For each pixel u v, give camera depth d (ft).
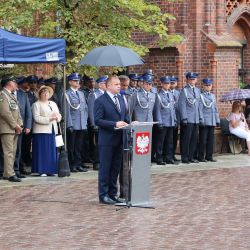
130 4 72.43
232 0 88.12
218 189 58.65
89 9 74.08
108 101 52.24
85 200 53.67
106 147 52.13
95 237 41.88
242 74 90.94
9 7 72.69
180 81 83.56
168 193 56.70
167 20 84.12
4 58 58.80
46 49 60.44
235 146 84.58
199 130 76.64
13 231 43.39
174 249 39.04
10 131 61.98
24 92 65.05
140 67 86.22
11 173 62.28
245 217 47.52
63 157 65.16
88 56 52.26
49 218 47.16
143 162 51.72
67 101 67.77
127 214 48.65
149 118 71.77
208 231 43.42
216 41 83.41
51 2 71.00
